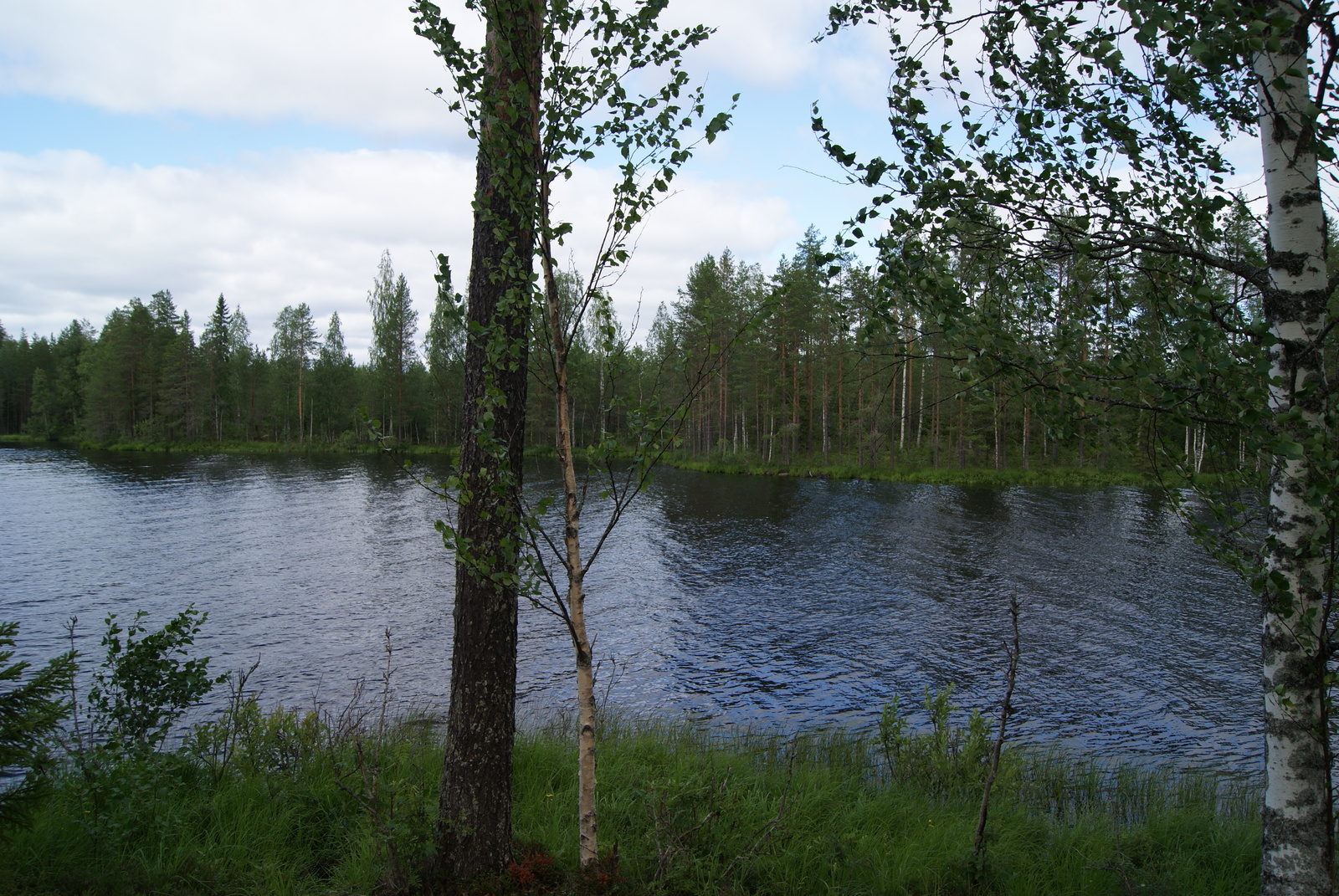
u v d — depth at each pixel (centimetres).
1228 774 859
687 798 561
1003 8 361
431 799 564
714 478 4503
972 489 3878
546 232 393
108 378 7081
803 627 1520
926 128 379
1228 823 638
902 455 4728
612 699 1127
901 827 606
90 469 4662
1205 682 1198
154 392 7219
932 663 1298
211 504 3209
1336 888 322
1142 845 579
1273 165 318
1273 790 326
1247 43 266
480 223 473
